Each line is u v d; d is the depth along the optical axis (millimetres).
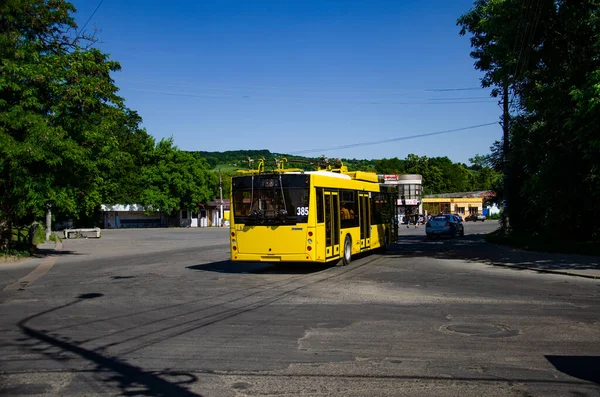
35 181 19781
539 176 21094
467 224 69125
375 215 21203
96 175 23531
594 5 16656
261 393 5070
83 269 17609
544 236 25297
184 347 6840
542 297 10836
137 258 22047
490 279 13883
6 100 19844
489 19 19562
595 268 15406
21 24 21750
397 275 14852
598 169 18156
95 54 21922
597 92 14109
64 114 20500
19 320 8695
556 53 18125
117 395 5051
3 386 5309
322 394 5039
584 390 5145
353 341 7113
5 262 20500
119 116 23812
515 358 6270
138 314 9180
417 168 111000
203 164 77125
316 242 14953
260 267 17438
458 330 7762
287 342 7078
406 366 5953
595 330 7750
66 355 6488
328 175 16281
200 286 12820
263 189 15227
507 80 19922
